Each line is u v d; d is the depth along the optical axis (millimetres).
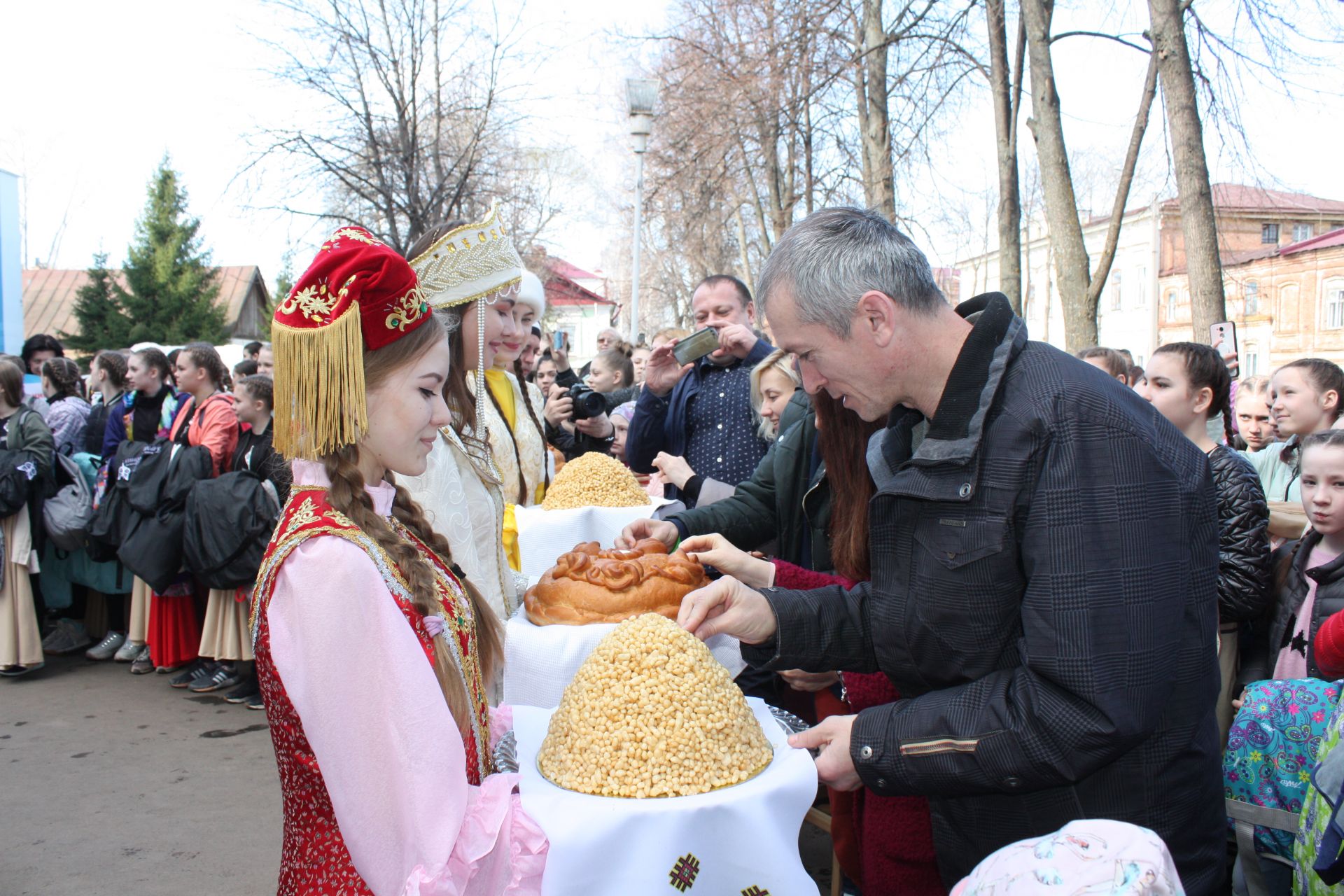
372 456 1477
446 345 1479
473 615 1631
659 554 2088
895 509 1551
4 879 3340
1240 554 2768
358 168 17828
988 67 9867
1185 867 1437
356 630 1263
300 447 1346
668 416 4039
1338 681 2037
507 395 2930
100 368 6449
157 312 31312
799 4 10945
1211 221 6773
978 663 1461
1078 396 1379
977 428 1417
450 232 2078
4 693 5441
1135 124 8281
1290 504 3322
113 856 3521
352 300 1313
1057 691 1318
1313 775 1598
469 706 1465
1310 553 2756
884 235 1489
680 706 1428
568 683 1864
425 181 18250
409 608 1357
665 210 18250
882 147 11586
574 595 1992
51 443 5523
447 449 2133
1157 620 1307
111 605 6246
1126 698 1285
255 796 4070
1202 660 1404
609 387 6773
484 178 18859
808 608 1772
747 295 3992
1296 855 1699
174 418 5816
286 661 1266
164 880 3346
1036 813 1469
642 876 1269
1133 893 910
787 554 2826
